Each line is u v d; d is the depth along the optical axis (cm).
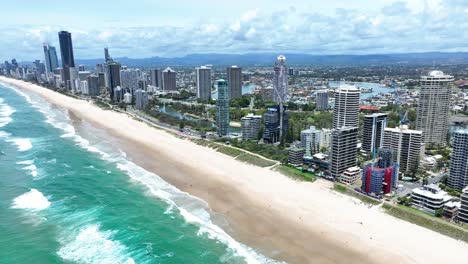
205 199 9919
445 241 7844
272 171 12412
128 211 9056
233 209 9312
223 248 7469
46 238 7706
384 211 9294
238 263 6956
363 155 14625
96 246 7444
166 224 8431
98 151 14550
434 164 13475
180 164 13075
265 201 9819
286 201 9831
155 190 10488
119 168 12425
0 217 8544
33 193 9962
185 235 7956
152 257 7106
